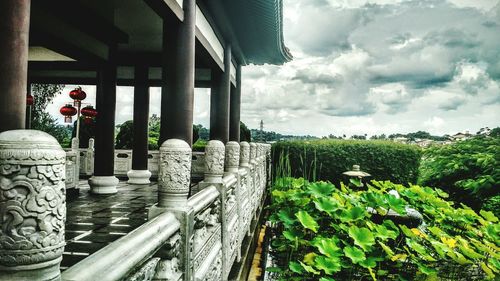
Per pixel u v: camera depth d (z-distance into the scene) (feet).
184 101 13.75
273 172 46.62
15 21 5.50
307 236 17.03
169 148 6.98
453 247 13.70
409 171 39.99
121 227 12.94
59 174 3.34
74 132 43.50
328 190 17.39
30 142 3.20
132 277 4.72
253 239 19.19
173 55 13.71
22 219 3.13
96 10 18.78
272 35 25.72
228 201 12.52
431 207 18.24
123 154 34.40
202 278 8.08
